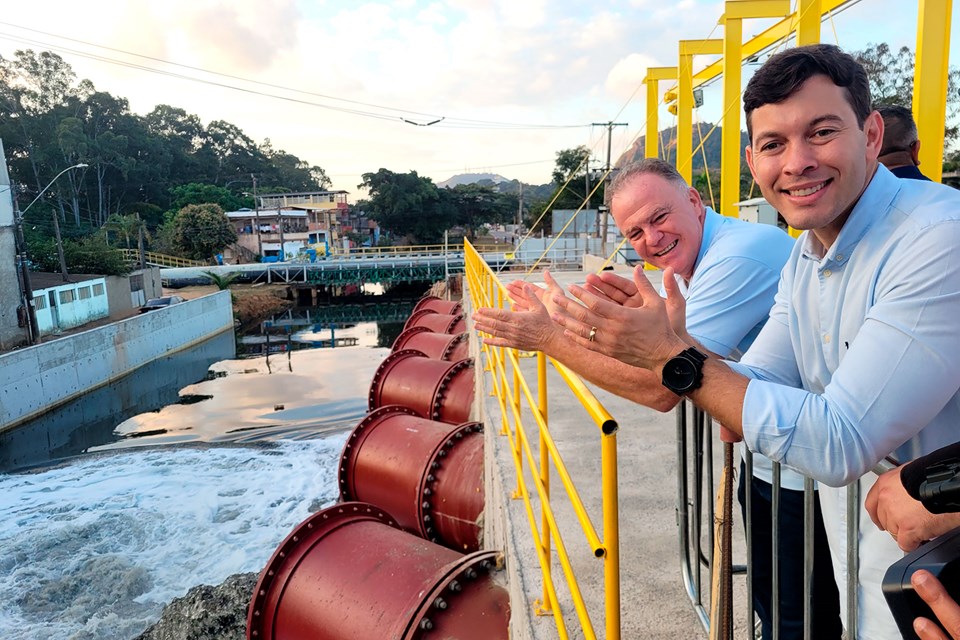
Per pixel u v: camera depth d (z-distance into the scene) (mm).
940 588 919
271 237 74625
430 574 4254
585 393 2029
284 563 4723
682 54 14320
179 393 24438
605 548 1820
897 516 1108
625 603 2977
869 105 1322
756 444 1249
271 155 150375
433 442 6938
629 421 5512
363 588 4324
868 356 1178
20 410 20281
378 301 58562
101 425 20422
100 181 85875
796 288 1550
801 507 2104
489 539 5441
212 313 37969
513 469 4539
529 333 1708
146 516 12438
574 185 62688
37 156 79625
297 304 56844
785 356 1681
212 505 12883
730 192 12609
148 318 29500
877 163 1369
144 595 9844
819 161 1273
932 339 1136
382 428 7500
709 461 2350
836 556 1604
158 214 90062
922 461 1075
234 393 24109
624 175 2588
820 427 1173
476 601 3826
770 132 1318
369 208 91062
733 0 11602
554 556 3336
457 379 10070
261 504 12883
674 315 1449
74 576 10281
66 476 15242
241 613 7559
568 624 2805
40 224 61938
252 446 16969
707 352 1457
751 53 12711
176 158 110688
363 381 25406
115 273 37875
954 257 1143
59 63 90750
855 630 1523
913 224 1218
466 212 96250
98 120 94188
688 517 2730
